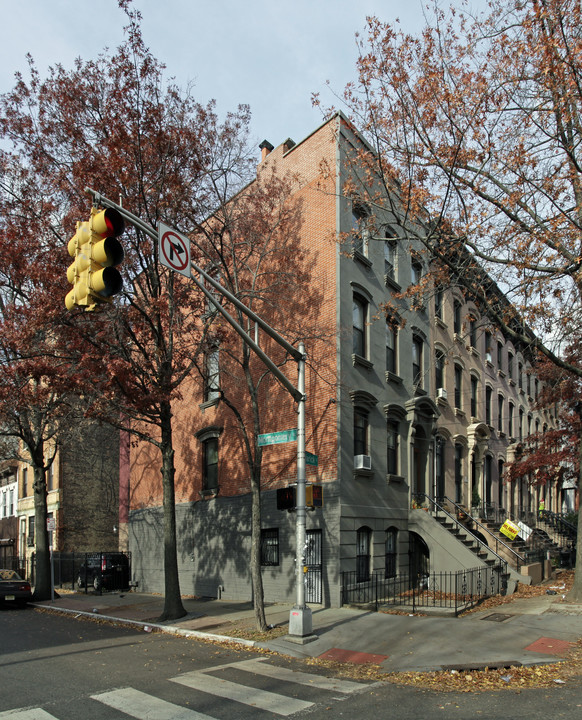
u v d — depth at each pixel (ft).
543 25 37.96
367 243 54.29
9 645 39.52
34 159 48.11
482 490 85.10
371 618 44.06
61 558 96.48
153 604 61.72
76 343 47.39
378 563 55.88
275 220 58.44
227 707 24.29
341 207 57.47
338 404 53.93
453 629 39.04
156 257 48.49
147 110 45.21
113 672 30.83
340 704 24.67
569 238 39.52
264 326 37.29
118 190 44.80
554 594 53.06
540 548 77.56
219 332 50.88
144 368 50.80
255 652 35.99
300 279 53.21
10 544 122.42
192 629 43.39
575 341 59.11
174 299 50.88
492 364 95.76
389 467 61.62
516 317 43.24
